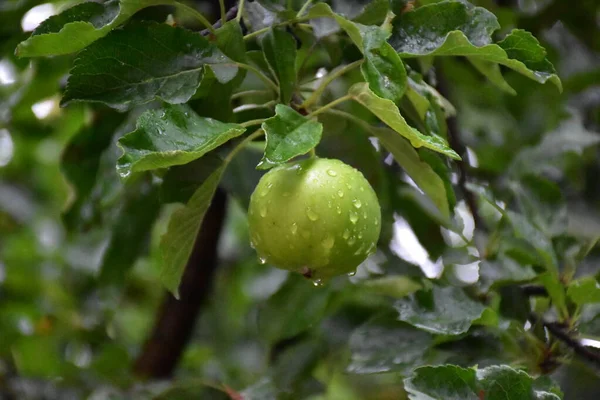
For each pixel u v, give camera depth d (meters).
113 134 1.22
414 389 1.06
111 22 1.07
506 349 1.16
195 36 1.09
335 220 1.07
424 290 1.14
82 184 1.25
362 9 1.11
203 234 1.34
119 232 1.29
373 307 1.25
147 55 1.08
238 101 1.20
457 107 1.34
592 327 1.15
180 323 1.36
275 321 1.27
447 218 1.17
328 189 1.07
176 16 1.18
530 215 1.19
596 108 1.37
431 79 1.19
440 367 1.06
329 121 1.14
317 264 1.07
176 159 1.03
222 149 1.14
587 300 1.13
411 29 1.10
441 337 1.15
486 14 1.09
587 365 1.15
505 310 1.15
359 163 1.21
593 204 1.28
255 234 1.08
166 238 1.11
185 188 1.14
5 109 1.26
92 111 1.22
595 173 1.29
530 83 1.35
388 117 1.05
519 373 1.06
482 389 1.06
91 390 1.34
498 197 1.29
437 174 1.12
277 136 1.04
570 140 1.26
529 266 1.18
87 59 1.07
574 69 1.37
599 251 1.17
